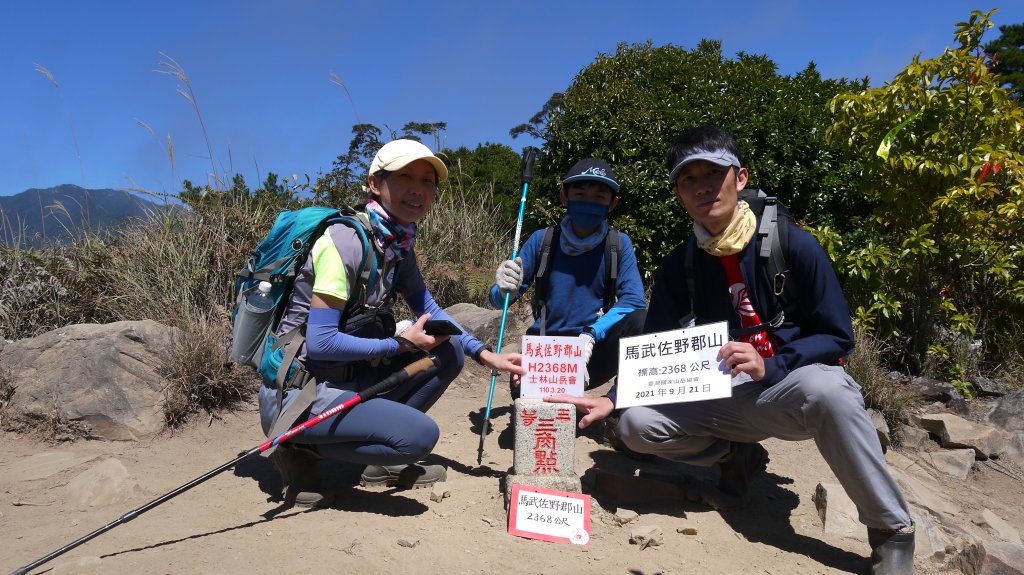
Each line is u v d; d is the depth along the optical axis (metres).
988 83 4.84
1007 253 5.38
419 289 3.30
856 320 5.14
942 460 4.20
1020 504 3.85
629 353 2.88
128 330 4.02
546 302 3.86
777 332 2.78
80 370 3.84
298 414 2.67
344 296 2.68
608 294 3.83
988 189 4.86
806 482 3.55
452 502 2.99
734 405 2.81
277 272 2.74
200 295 4.96
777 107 6.49
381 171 2.80
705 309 2.97
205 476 2.49
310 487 2.92
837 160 6.38
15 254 4.89
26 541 2.57
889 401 4.47
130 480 3.07
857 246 5.71
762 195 2.86
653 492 3.16
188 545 2.50
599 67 7.26
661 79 7.11
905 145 4.96
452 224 6.94
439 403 4.54
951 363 5.33
